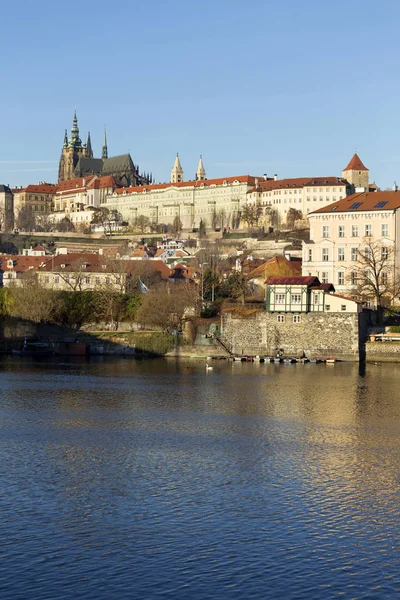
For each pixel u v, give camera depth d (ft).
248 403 508.53
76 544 260.62
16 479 327.06
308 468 349.20
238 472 341.62
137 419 454.40
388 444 395.14
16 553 253.44
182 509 293.23
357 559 250.98
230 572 241.55
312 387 573.74
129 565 245.65
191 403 507.71
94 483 323.57
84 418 455.22
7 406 490.90
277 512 291.17
